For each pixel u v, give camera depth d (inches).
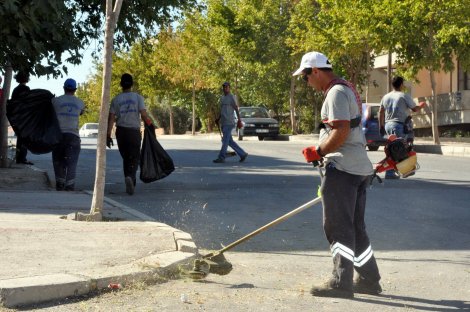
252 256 299.1
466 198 481.7
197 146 1211.2
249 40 1708.9
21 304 217.6
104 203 418.9
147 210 426.6
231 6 1827.0
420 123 1621.6
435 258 297.3
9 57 609.3
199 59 2034.9
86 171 684.1
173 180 597.3
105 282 237.1
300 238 338.3
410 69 1237.7
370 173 237.0
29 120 499.5
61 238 300.0
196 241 330.0
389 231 359.9
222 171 687.7
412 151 242.4
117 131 496.7
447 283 254.2
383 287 248.5
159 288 243.1
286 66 1696.6
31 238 298.0
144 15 700.7
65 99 504.7
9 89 640.4
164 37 800.3
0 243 286.8
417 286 249.9
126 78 499.2
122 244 290.8
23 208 390.3
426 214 413.4
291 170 701.3
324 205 235.1
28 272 240.1
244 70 1925.4
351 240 233.3
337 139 228.7
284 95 1877.5
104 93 355.9
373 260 240.7
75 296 229.3
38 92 503.2
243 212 419.8
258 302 225.8
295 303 225.0
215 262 255.3
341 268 232.4
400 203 457.4
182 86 2333.9
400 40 1150.3
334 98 229.8
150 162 499.2
